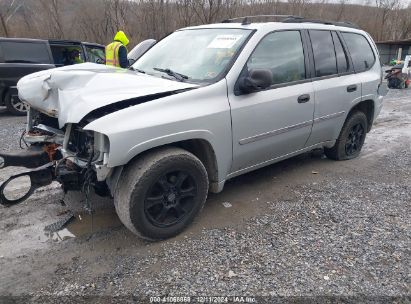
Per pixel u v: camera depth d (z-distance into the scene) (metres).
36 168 3.28
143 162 3.03
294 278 2.79
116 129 2.79
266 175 4.83
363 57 5.31
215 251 3.13
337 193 4.31
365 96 5.23
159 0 20.48
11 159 3.33
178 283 2.74
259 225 3.56
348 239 3.32
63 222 3.54
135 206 3.00
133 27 20.92
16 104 8.87
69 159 3.17
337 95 4.70
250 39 3.75
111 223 3.56
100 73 3.39
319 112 4.49
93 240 3.29
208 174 3.63
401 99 12.23
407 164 5.39
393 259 3.03
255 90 3.56
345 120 5.12
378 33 41.81
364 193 4.32
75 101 3.04
